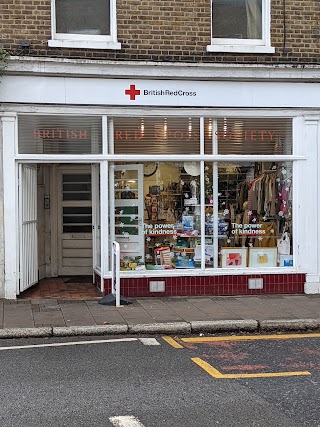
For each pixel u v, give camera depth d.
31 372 5.88
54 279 11.74
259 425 4.47
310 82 10.16
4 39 9.34
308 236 10.29
